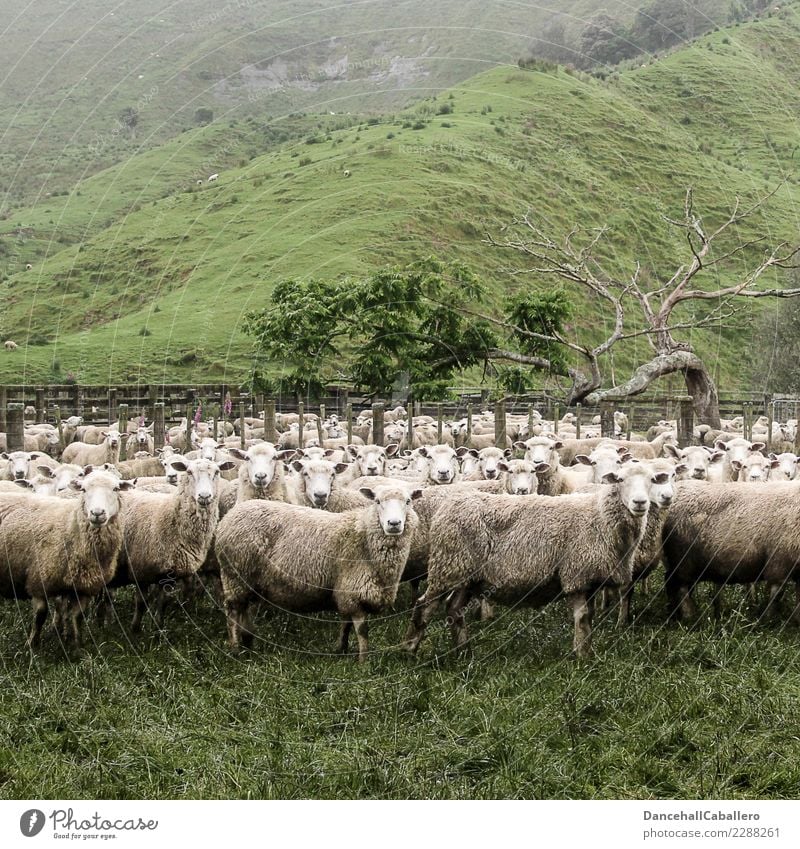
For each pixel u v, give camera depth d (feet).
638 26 342.44
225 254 221.87
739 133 246.27
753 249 185.37
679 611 37.47
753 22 348.18
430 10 417.69
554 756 24.39
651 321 95.35
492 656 31.83
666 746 25.05
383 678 29.35
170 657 31.89
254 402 109.09
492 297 159.63
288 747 24.97
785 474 49.67
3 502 34.58
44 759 24.58
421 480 49.32
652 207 187.32
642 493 31.55
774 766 23.85
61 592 33.30
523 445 49.34
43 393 101.91
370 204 201.05
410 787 23.04
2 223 329.52
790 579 36.96
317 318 97.40
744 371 155.22
